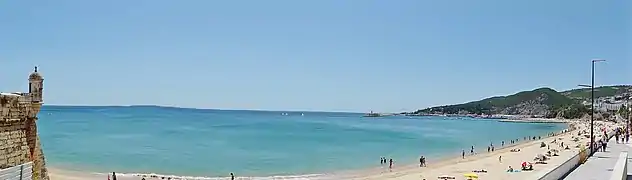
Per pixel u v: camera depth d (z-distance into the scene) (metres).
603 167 29.45
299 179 45.53
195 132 115.56
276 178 45.91
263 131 126.06
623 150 43.56
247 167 56.00
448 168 52.06
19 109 18.88
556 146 77.31
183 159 63.69
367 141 100.06
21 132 19.16
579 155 31.83
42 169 20.91
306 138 104.88
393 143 95.81
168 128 129.00
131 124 145.25
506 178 41.94
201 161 61.84
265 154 71.12
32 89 20.08
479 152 76.75
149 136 100.62
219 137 101.94
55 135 98.00
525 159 59.78
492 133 146.25
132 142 86.25
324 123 189.38
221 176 47.84
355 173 50.22
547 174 20.50
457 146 91.44
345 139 104.44
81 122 149.38
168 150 74.56
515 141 107.69
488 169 49.44
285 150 77.25
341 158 66.81
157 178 45.06
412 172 49.59
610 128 126.00
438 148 85.81
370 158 67.12
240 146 82.94
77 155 65.69
